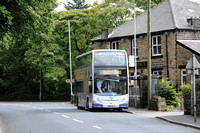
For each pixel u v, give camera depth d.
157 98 25.67
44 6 19.33
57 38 56.56
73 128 15.20
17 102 58.16
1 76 68.31
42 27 20.77
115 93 26.61
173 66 36.56
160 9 41.75
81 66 30.73
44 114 24.81
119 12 55.56
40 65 55.22
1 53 62.88
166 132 13.53
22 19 17.27
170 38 36.97
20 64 64.50
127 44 42.03
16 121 19.70
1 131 14.77
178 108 26.56
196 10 41.22
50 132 13.99
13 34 20.69
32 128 15.68
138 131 13.85
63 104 46.97
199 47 35.06
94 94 26.38
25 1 16.41
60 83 65.44
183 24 37.38
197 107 19.70
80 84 31.12
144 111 25.70
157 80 27.55
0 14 15.12
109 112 26.36
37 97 66.88
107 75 26.67
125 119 19.64
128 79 27.00
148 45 26.42
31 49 55.28
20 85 67.75
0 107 38.34
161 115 22.02
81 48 60.19
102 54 26.88
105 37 45.03
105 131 13.91
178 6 40.59
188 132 13.52
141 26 41.44
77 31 56.88
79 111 28.03
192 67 17.91
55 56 55.03
